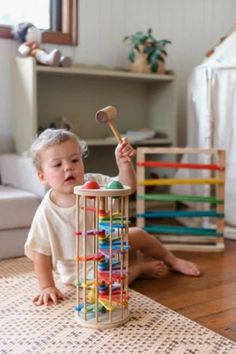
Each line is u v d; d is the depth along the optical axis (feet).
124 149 3.77
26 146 6.44
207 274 4.71
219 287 4.30
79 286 3.59
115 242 3.34
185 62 8.86
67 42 7.39
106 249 3.31
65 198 3.92
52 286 3.93
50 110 7.39
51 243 3.92
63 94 7.48
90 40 7.66
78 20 7.48
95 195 3.19
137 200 5.99
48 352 2.95
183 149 5.90
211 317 3.58
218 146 6.49
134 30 8.14
